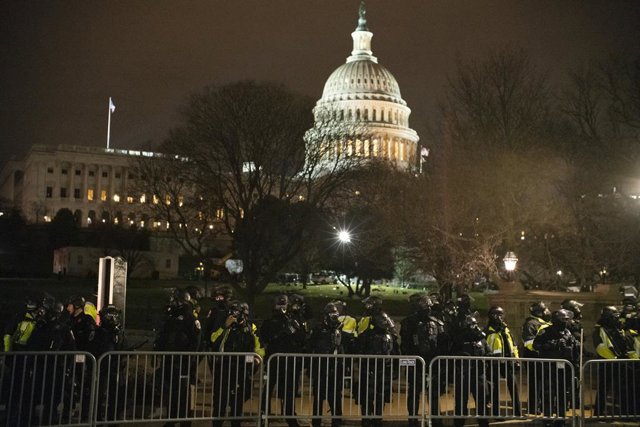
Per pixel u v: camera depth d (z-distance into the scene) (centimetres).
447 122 3556
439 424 1157
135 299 4981
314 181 4497
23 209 13688
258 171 4216
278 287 7756
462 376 1105
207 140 4125
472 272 3444
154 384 1058
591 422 1209
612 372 1166
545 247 3609
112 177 13900
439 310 1341
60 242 10050
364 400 1166
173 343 1144
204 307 4281
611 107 3456
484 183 3378
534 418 1133
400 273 6172
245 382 1105
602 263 3447
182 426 1119
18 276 8419
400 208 3991
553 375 1160
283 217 4356
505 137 3353
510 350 1212
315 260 6812
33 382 962
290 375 1160
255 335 1201
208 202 4384
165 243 9306
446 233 3416
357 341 1227
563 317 1164
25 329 1089
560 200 3372
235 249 4494
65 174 13712
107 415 1054
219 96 4162
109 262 1834
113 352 1009
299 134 4316
